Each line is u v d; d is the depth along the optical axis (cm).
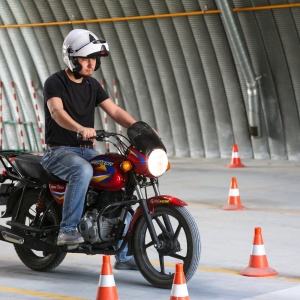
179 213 1027
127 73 2653
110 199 1058
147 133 1041
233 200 1652
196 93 2558
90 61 1085
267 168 2328
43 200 1134
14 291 1033
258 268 1109
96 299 935
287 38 2355
